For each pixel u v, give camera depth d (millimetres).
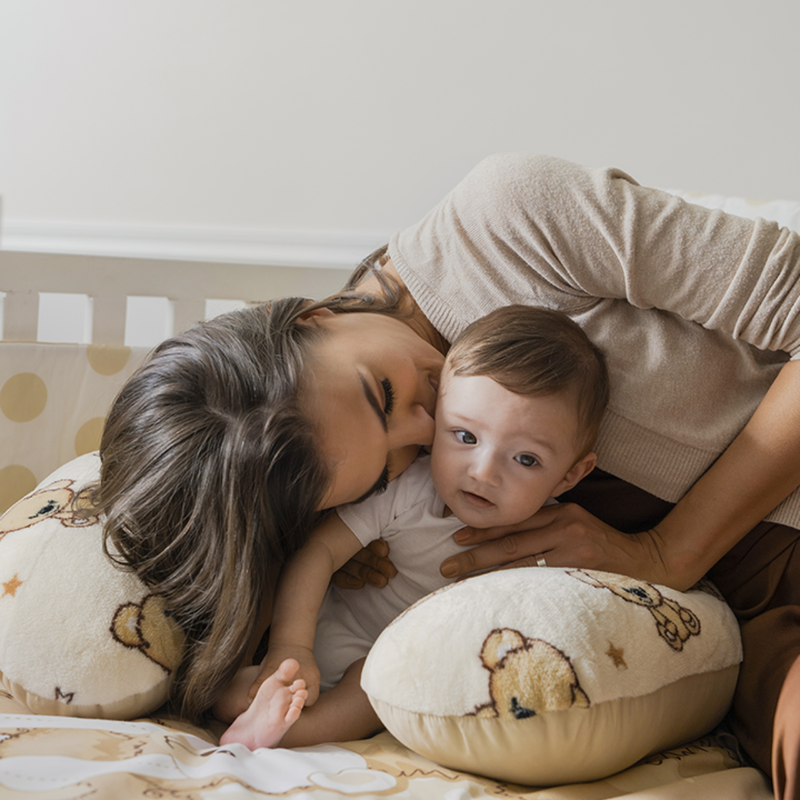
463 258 807
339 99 1621
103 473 721
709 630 664
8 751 516
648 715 575
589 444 760
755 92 1554
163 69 1639
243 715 649
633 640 590
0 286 1210
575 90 1588
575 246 746
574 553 747
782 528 770
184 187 1660
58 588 684
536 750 546
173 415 663
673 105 1574
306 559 761
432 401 773
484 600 604
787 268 689
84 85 1655
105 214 1682
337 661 796
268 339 695
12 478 1127
